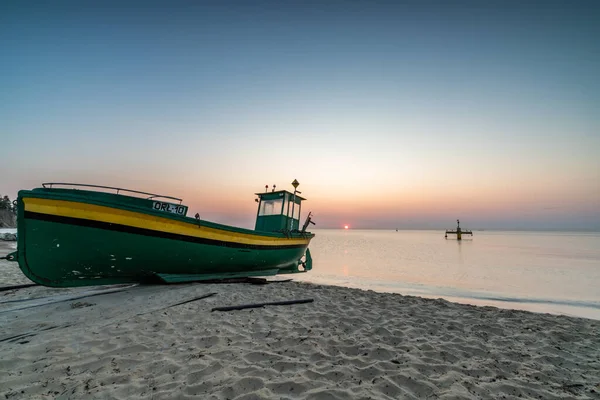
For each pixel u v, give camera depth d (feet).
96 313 16.88
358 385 9.73
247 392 8.91
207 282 27.27
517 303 30.07
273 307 19.63
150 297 20.62
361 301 22.67
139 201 21.33
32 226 17.20
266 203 37.81
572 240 244.42
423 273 52.85
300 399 8.64
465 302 30.12
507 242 204.95
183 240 22.71
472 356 13.05
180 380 9.56
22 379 9.33
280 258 33.71
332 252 107.24
